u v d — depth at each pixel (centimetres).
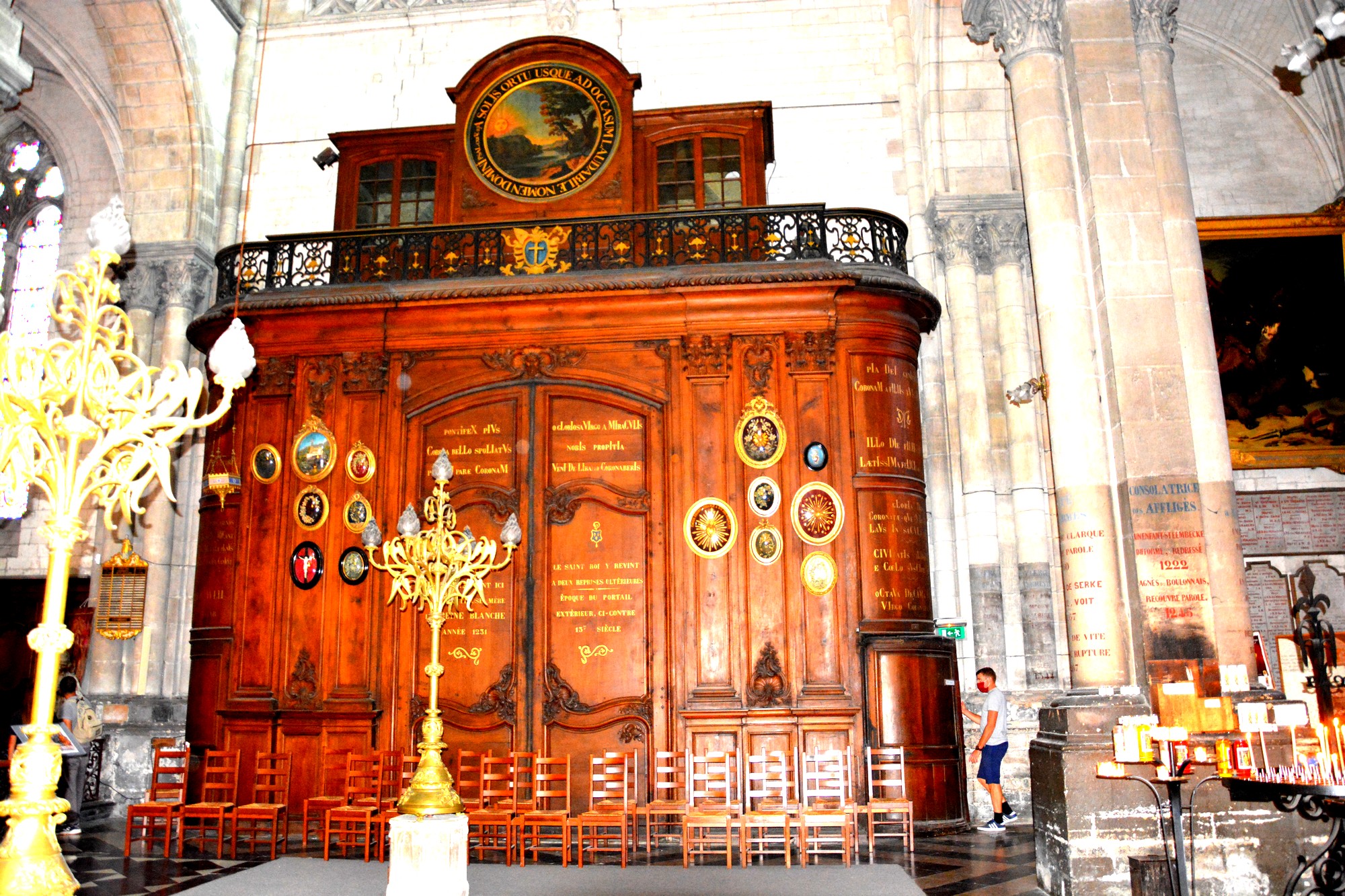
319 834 1112
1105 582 830
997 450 1315
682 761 1097
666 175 1367
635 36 1554
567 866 913
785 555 1137
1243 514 1362
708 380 1180
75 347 429
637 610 1149
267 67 1609
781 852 981
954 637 1184
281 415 1233
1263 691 791
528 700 1137
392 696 1151
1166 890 600
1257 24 1409
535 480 1188
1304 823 750
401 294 1210
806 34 1531
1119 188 878
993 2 978
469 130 1355
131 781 1323
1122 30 911
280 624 1180
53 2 1521
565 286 1191
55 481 403
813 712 1092
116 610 1381
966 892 793
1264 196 1430
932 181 1407
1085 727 781
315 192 1552
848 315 1202
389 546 827
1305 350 1375
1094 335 879
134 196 1525
